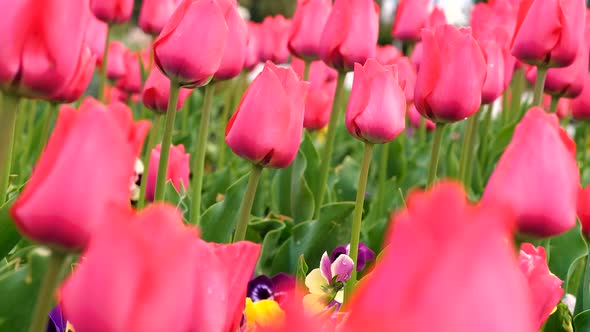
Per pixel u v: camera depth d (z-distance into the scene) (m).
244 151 1.00
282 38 1.64
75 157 0.66
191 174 1.65
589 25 1.38
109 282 0.51
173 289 0.51
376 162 1.70
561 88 1.39
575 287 1.27
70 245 0.68
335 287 1.03
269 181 1.56
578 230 1.24
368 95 1.07
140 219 0.51
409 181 1.66
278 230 1.21
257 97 0.99
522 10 1.24
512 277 0.36
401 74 1.56
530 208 0.84
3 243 0.95
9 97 0.82
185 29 1.01
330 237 1.21
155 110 1.21
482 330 0.35
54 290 0.71
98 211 0.67
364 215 1.50
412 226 0.35
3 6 0.80
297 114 1.01
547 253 1.24
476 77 1.11
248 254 0.74
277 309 0.98
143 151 1.68
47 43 0.81
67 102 1.06
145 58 2.18
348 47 1.26
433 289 0.34
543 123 0.83
